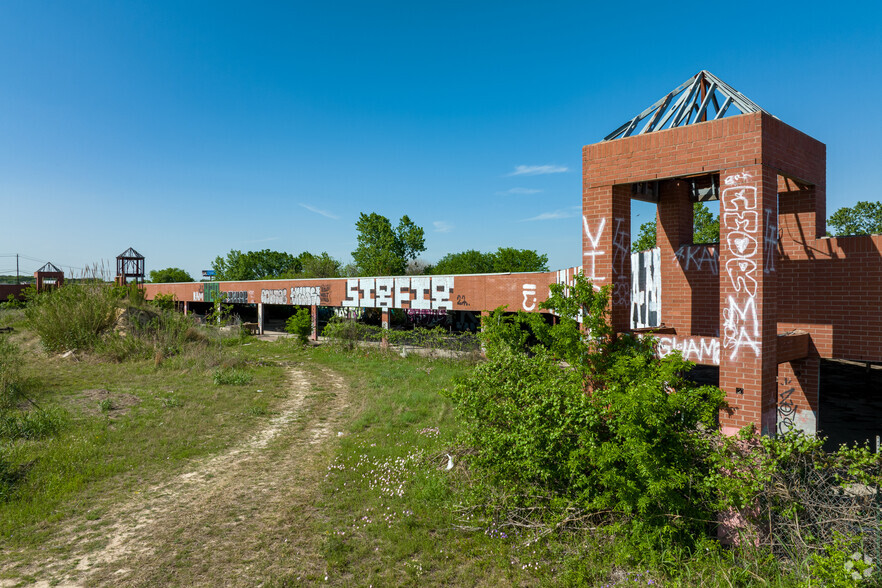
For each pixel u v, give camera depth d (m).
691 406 7.12
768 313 7.53
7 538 7.34
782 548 6.41
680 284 12.15
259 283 40.31
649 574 6.22
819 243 9.91
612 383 8.02
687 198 12.38
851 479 6.14
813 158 9.20
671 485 6.38
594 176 9.27
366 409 14.54
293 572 6.55
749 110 8.30
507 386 8.40
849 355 9.61
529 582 6.36
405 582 6.31
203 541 7.34
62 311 22.78
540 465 7.72
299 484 9.41
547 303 9.29
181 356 21.33
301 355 26.72
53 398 14.85
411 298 28.11
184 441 11.76
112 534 7.54
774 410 7.82
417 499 8.49
